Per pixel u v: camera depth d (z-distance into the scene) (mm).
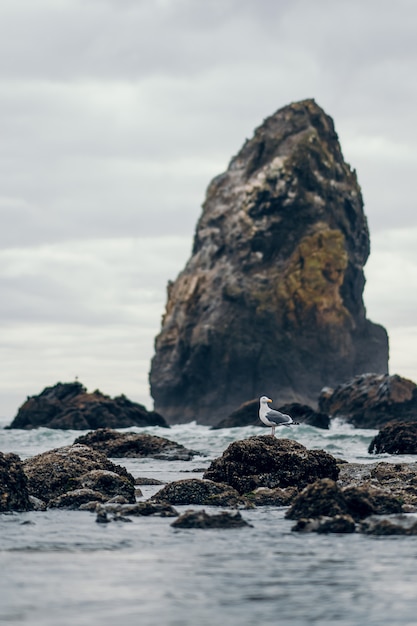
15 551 22453
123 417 130375
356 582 19047
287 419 43625
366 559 21469
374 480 36438
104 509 29438
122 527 26406
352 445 82062
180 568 20391
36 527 26359
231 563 21000
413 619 16234
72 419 128500
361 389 127188
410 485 35125
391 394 122688
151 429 115938
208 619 16156
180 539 24266
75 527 26375
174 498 32625
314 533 25203
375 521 25672
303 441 85625
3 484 30406
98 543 23656
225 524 26375
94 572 19922
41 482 33625
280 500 33031
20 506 30453
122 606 16984
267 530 25750
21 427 132500
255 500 33062
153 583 18875
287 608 16938
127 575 19641
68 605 17000
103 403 131250
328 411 129000
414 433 69062
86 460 34906
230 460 35719
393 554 22062
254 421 121812
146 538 24422
